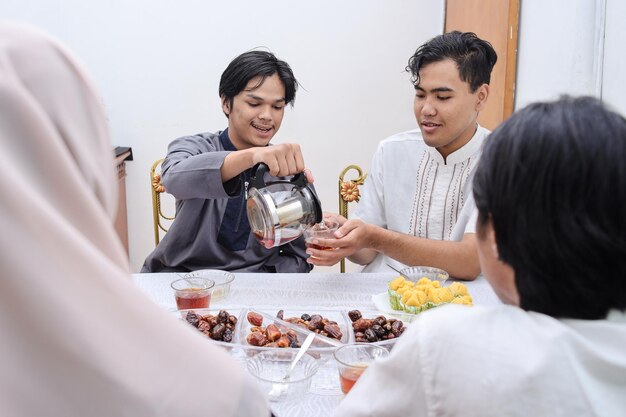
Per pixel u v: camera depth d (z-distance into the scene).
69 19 3.06
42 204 0.45
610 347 0.61
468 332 0.64
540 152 0.59
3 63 0.45
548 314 0.64
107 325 0.46
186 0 3.07
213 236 1.78
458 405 0.62
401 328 1.21
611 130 0.59
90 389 0.45
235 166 1.50
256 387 0.56
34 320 0.44
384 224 2.04
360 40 3.15
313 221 1.38
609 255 0.60
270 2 3.09
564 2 1.89
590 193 0.58
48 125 0.46
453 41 1.68
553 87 2.00
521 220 0.61
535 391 0.59
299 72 3.17
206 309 1.31
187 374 0.49
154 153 3.23
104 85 3.14
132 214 3.28
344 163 3.28
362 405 0.70
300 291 1.54
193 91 3.16
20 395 0.44
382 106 3.22
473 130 1.81
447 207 1.86
